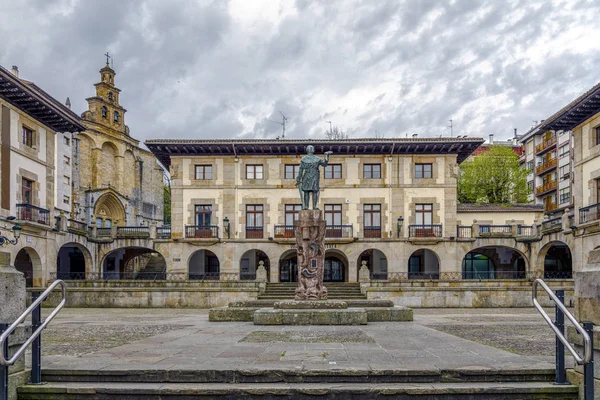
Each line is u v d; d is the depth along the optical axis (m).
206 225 37.12
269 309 14.88
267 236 36.97
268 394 6.17
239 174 37.41
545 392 6.11
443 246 36.06
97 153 47.12
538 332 12.10
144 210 54.28
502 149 49.03
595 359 5.71
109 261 42.44
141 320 17.19
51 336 11.65
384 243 36.31
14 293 6.19
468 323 14.89
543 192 52.62
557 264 41.94
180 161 37.59
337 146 36.72
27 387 6.23
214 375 6.57
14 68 37.38
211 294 27.89
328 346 9.08
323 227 16.48
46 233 30.34
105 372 6.60
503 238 35.88
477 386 6.22
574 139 30.48
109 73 49.72
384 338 10.45
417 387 6.20
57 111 29.55
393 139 36.44
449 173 37.03
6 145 26.75
